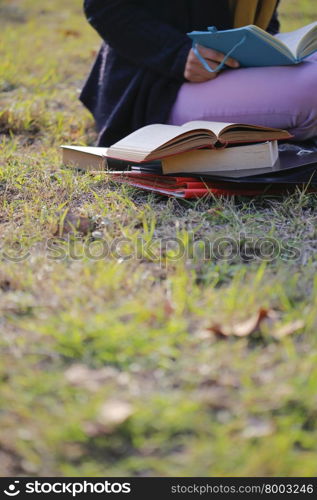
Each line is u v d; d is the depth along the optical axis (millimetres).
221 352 2496
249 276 3012
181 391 2326
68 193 3926
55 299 2793
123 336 2535
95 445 2141
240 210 3797
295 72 4266
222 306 2760
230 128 3939
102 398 2252
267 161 3973
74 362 2467
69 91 6492
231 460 2078
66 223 3543
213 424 2201
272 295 2844
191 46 4543
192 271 2996
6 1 10711
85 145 5195
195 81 4582
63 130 5438
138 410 2199
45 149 4988
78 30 9203
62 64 7402
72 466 2078
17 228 3484
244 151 3936
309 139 4461
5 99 5977
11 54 7383
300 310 2758
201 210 3773
